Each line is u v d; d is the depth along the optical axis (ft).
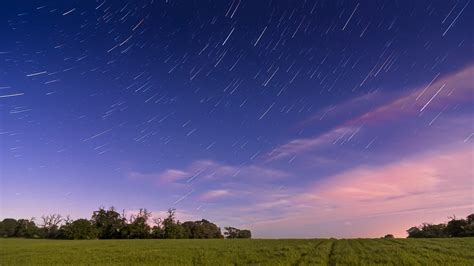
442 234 354.95
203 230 409.90
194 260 120.78
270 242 222.48
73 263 116.47
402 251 133.80
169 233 379.55
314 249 152.56
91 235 358.43
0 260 129.29
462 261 100.53
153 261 120.37
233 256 130.31
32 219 403.75
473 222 339.36
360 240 226.79
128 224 377.91
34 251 169.99
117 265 109.19
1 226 403.34
